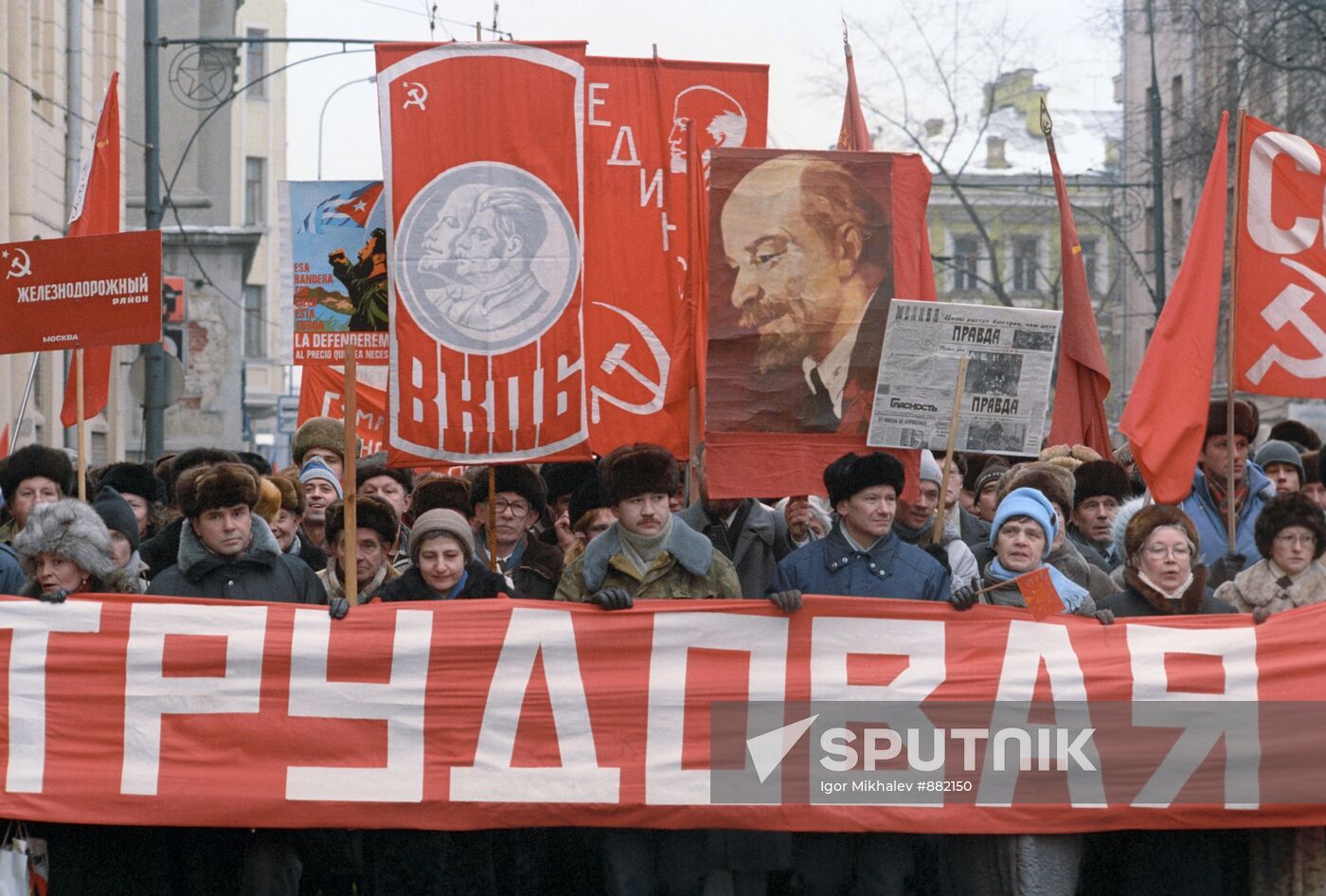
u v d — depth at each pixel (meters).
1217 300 8.79
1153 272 45.50
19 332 8.79
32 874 7.56
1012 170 67.19
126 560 8.33
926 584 7.86
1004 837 7.71
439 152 8.59
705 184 8.90
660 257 10.70
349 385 7.79
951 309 8.01
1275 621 7.71
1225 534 9.64
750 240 8.20
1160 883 7.75
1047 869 7.68
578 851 8.24
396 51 8.61
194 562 7.91
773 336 8.21
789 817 7.65
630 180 10.80
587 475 10.35
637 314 10.61
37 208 28.67
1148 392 8.75
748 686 7.68
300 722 7.64
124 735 7.59
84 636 7.61
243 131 74.31
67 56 30.95
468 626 7.69
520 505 9.72
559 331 8.59
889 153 8.24
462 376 8.55
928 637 7.71
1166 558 7.79
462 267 8.58
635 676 7.69
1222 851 7.90
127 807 7.55
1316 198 8.80
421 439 8.56
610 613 7.71
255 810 7.59
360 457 12.04
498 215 8.59
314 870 7.97
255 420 70.69
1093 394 10.50
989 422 8.09
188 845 7.77
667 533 7.89
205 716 7.62
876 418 8.09
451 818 7.63
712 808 7.64
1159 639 7.70
